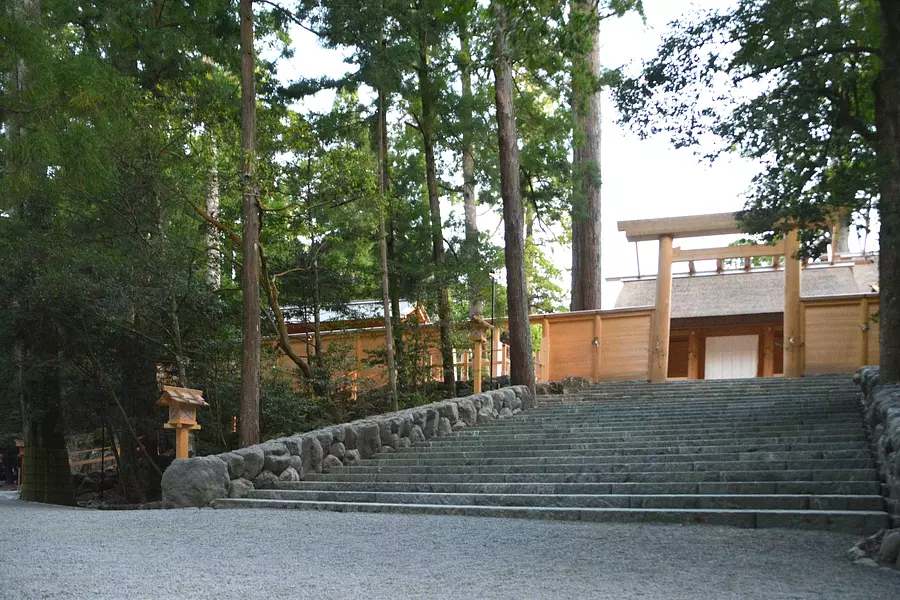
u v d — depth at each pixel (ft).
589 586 16.56
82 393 51.78
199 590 16.34
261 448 36.91
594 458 34.78
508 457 37.70
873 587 16.17
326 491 34.17
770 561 19.06
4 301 47.21
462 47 66.95
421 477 35.24
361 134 63.16
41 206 48.01
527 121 70.85
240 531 25.90
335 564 19.63
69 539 24.43
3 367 52.06
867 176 36.63
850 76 38.86
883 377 37.52
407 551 21.44
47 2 52.54
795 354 60.34
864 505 24.95
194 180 49.90
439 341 65.67
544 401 58.44
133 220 49.42
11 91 28.32
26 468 50.72
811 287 79.41
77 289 45.42
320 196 54.39
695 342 84.69
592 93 67.26
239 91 57.98
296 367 64.18
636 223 64.03
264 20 59.31
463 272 62.90
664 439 37.63
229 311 55.47
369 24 55.16
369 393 61.11
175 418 36.81
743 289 81.71
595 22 39.83
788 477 28.50
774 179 40.86
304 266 60.39
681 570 18.13
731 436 36.81
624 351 65.92
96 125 29.89
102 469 54.24
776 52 36.83
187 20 58.85
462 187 77.25
